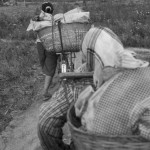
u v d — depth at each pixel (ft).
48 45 19.62
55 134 12.91
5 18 57.98
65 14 19.99
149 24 51.24
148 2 83.10
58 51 19.75
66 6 72.79
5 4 99.25
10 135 20.27
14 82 27.96
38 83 28.30
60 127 12.96
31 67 32.42
